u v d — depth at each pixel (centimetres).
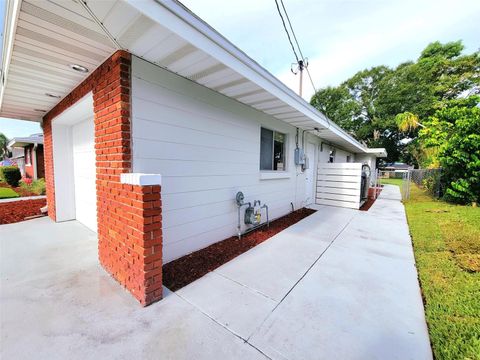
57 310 199
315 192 816
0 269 275
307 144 730
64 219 507
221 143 380
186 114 314
